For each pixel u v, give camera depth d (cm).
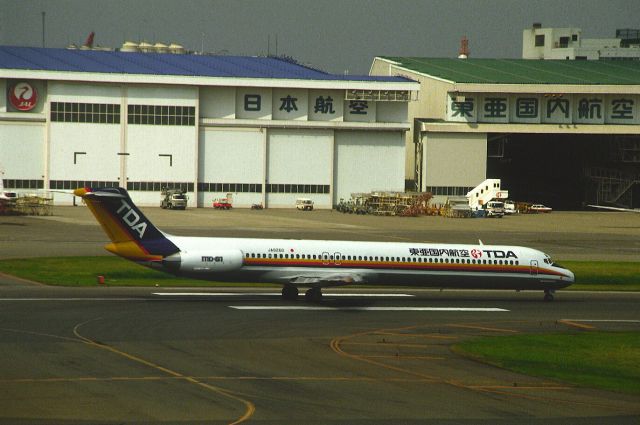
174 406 12731
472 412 13100
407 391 14250
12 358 15525
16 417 11962
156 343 17325
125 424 11781
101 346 16838
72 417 12038
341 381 14750
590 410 13550
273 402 13175
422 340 18962
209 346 17262
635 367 17062
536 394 14475
